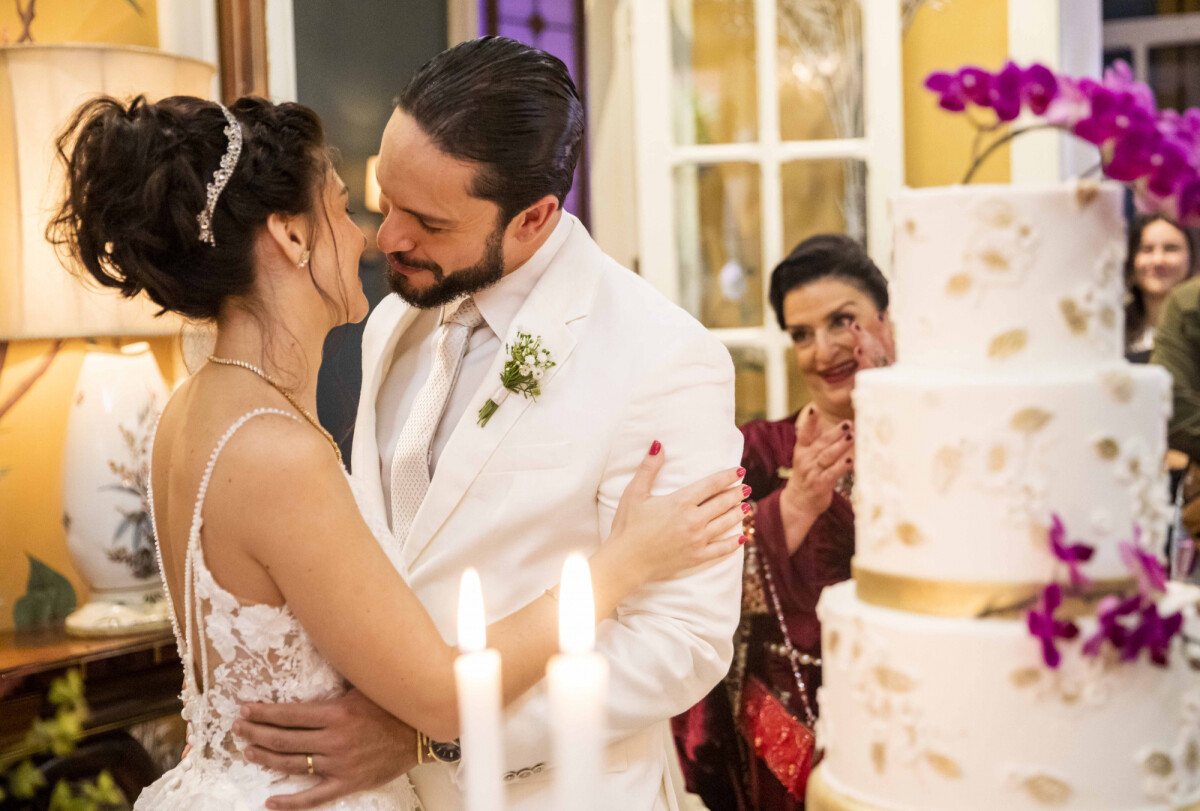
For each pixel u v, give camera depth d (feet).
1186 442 7.66
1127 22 17.38
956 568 3.66
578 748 2.21
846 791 3.89
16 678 7.15
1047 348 3.71
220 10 9.72
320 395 9.46
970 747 3.57
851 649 3.84
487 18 13.43
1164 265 10.04
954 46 12.05
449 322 5.76
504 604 5.23
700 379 5.30
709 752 7.94
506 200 5.25
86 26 9.10
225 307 4.57
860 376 4.00
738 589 5.30
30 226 7.86
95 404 7.92
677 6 11.73
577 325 5.48
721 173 11.78
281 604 4.41
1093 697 3.46
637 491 5.09
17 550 8.98
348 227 4.88
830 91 11.76
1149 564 3.40
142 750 8.30
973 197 3.69
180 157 4.35
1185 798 3.57
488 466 5.30
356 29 11.48
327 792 4.49
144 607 8.04
